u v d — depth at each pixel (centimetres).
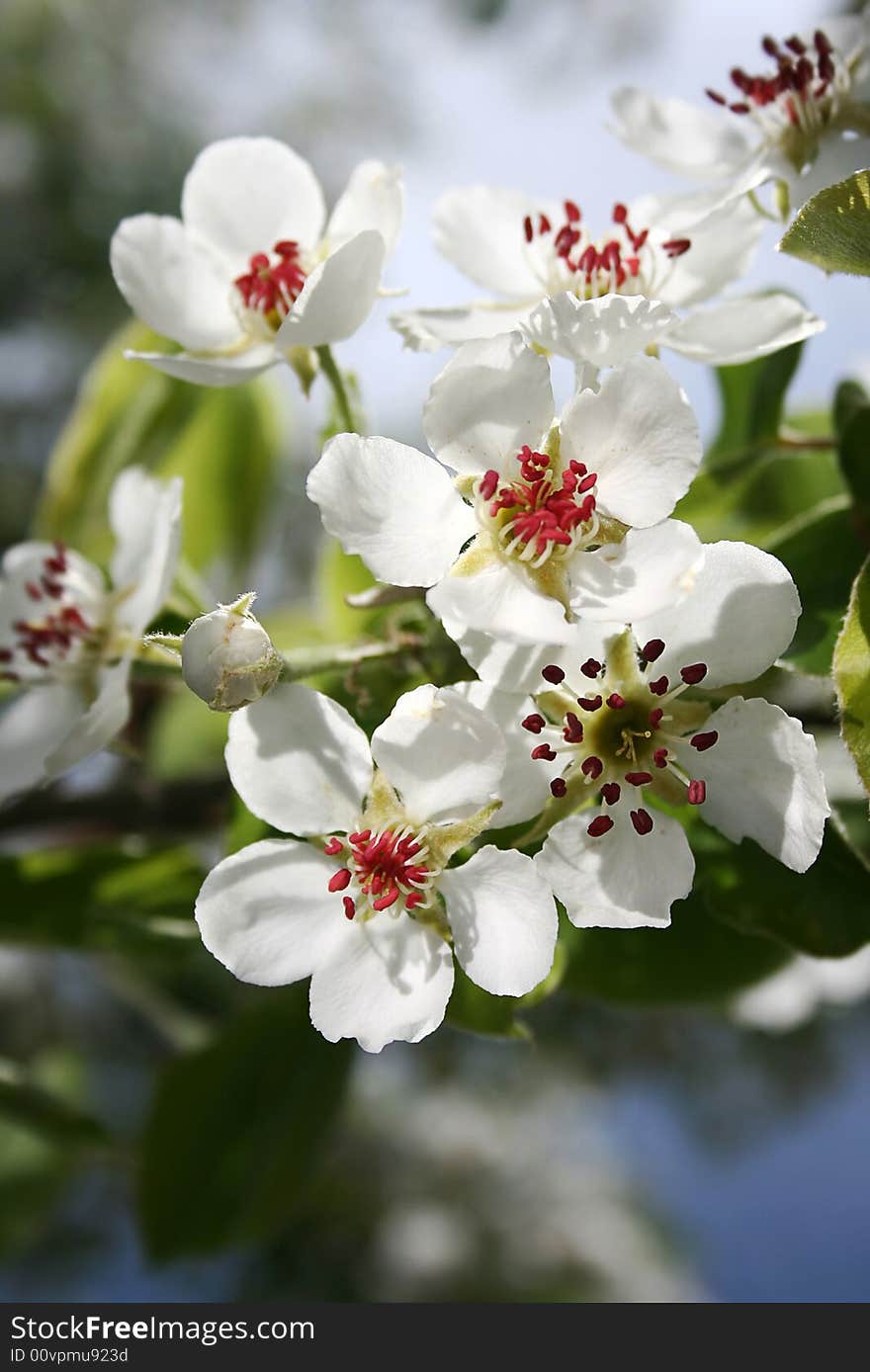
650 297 29
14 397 61
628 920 26
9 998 51
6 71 63
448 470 27
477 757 26
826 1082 52
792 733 26
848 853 28
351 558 32
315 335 28
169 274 30
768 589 26
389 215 29
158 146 66
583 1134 56
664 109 30
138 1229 33
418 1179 52
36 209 62
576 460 27
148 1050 51
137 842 33
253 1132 33
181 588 31
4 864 33
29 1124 34
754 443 31
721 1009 34
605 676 27
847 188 25
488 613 26
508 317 29
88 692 31
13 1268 48
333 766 27
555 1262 52
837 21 30
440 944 27
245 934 27
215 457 37
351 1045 33
